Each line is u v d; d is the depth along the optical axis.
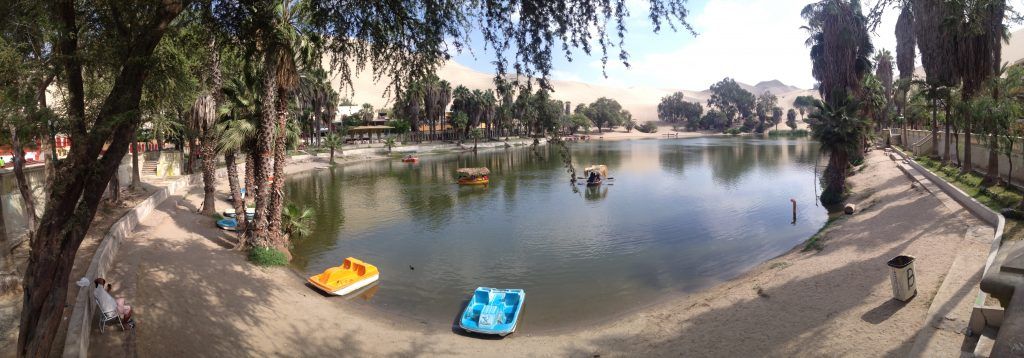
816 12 31.86
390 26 8.12
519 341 14.59
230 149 22.41
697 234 27.89
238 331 14.05
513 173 62.28
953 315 11.16
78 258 17.36
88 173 6.12
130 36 6.44
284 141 22.25
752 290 16.81
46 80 9.68
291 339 14.13
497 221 32.72
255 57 9.65
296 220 27.56
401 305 17.92
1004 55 93.62
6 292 13.43
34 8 7.00
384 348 13.99
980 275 13.59
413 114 100.19
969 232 18.59
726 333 13.66
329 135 74.81
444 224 32.00
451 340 14.68
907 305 12.93
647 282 20.16
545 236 28.36
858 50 38.06
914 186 31.84
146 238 22.02
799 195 40.34
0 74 8.34
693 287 19.23
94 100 10.23
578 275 21.27
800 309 14.29
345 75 8.45
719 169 62.78
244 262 20.44
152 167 46.91
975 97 26.55
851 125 33.94
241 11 8.09
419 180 55.72
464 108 110.62
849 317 12.98
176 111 30.98
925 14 9.79
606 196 42.28
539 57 7.18
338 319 16.00
